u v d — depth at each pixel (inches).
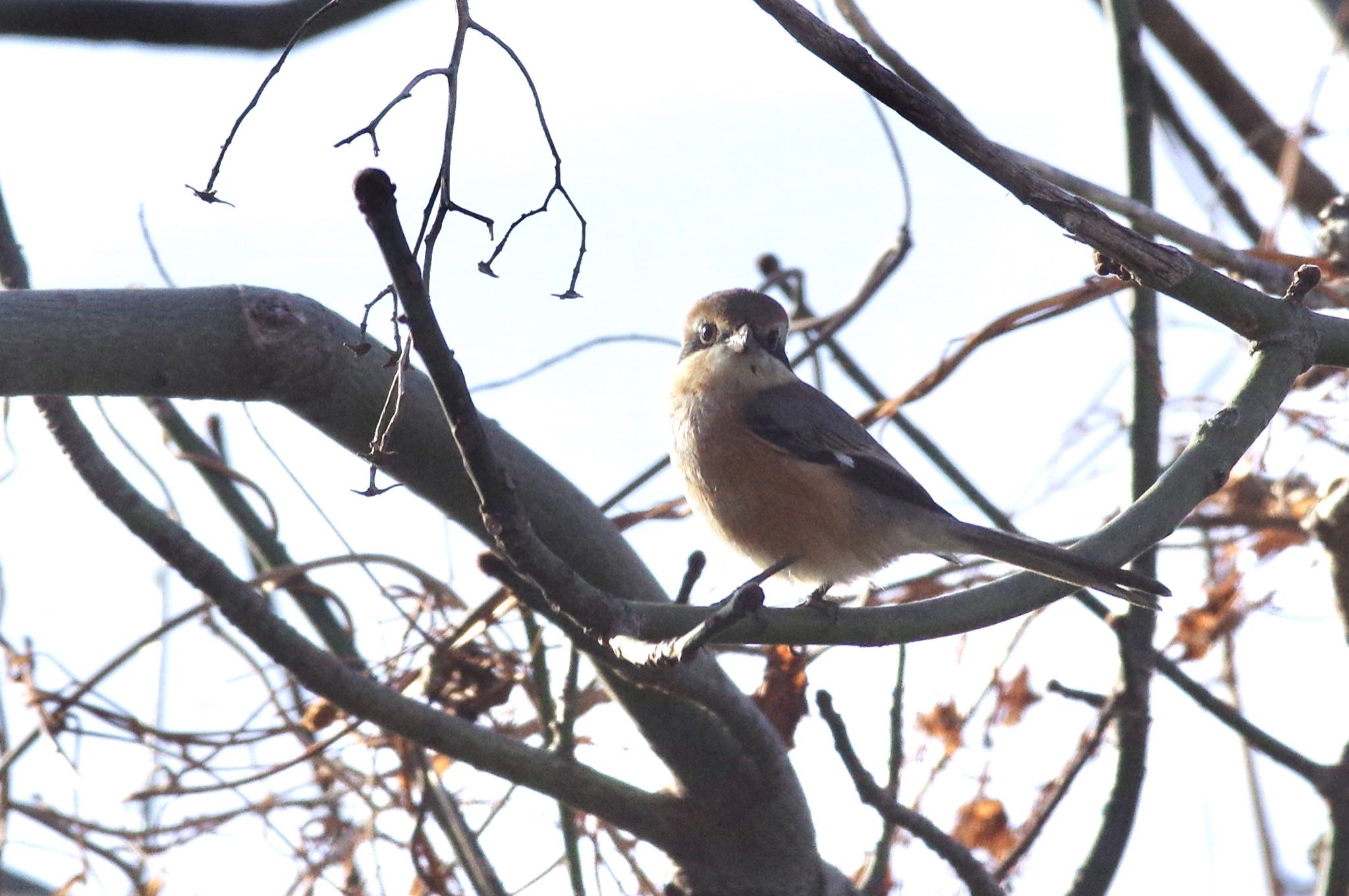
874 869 371.6
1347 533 401.1
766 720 347.6
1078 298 405.4
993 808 403.5
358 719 363.6
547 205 251.8
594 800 348.8
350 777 403.5
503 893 367.6
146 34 433.1
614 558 350.0
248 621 312.7
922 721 412.8
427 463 324.8
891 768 370.0
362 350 256.7
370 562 410.3
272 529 439.2
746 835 359.3
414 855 380.8
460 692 402.6
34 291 282.0
